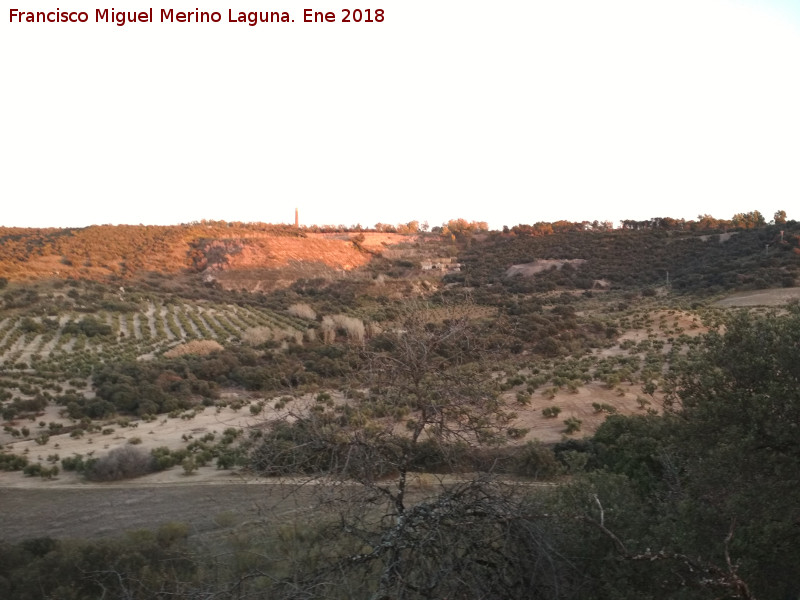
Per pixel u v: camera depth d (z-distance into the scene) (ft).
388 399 16.33
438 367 16.34
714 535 18.42
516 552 15.56
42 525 46.70
